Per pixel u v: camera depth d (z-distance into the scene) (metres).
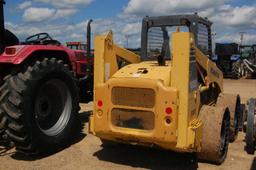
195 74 3.37
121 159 3.75
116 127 3.36
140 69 3.49
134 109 3.27
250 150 3.10
